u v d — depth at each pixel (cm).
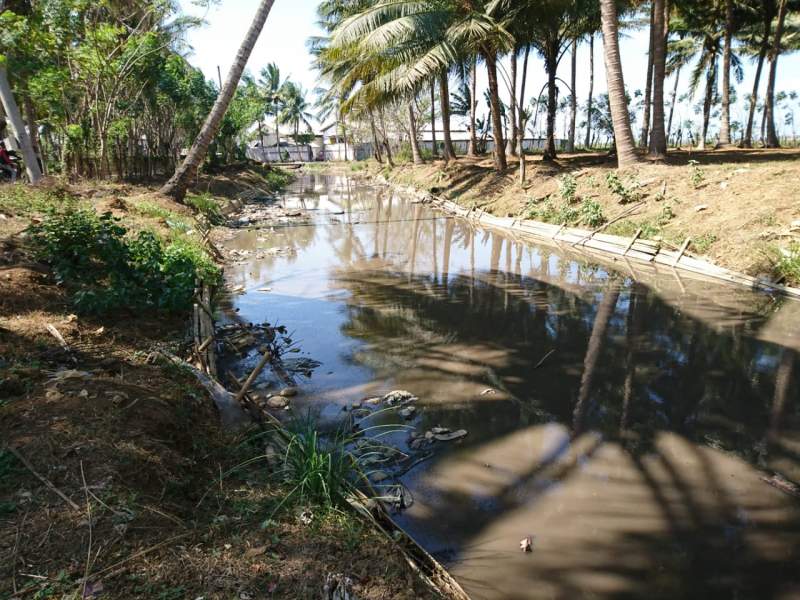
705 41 3003
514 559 332
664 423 500
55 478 307
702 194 1209
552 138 2139
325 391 568
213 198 2102
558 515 372
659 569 323
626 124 1528
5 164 1420
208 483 356
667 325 757
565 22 1930
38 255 687
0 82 1274
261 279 1051
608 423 500
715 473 420
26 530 271
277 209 2225
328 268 1155
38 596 238
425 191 2539
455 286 996
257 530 310
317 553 296
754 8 2688
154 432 374
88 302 583
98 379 423
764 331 720
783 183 1084
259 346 688
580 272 1084
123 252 675
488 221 1738
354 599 266
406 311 845
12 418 352
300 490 357
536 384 585
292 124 6594
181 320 680
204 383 483
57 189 1190
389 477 418
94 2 1555
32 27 1284
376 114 3953
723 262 1001
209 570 270
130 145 2264
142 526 288
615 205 1372
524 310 843
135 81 1930
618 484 407
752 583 312
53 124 1727
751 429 486
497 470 428
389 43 1725
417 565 308
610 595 304
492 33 1700
